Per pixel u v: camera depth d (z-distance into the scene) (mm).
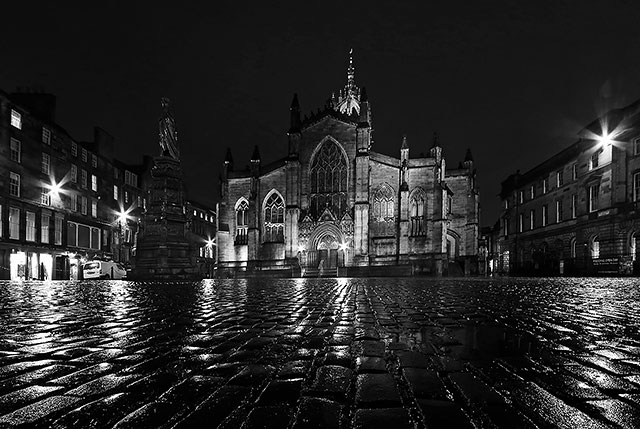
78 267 50469
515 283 21812
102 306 9461
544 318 7227
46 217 46812
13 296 12688
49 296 12633
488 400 2828
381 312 8250
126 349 4625
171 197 26891
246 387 3127
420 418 2475
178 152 27797
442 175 55000
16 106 42000
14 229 42031
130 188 67062
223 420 2449
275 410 2619
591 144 43000
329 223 55219
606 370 3650
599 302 10258
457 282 24312
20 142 42938
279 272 48531
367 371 3619
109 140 61531
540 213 56781
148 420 2467
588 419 2484
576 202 46688
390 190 55250
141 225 26766
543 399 2854
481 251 78125
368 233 53250
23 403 2799
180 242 26984
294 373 3527
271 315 7766
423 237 52750
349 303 10266
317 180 57938
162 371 3629
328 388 3092
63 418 2521
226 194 60750
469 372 3594
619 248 38688
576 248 45719
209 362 3975
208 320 7055
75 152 52938
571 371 3619
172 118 27375
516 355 4266
